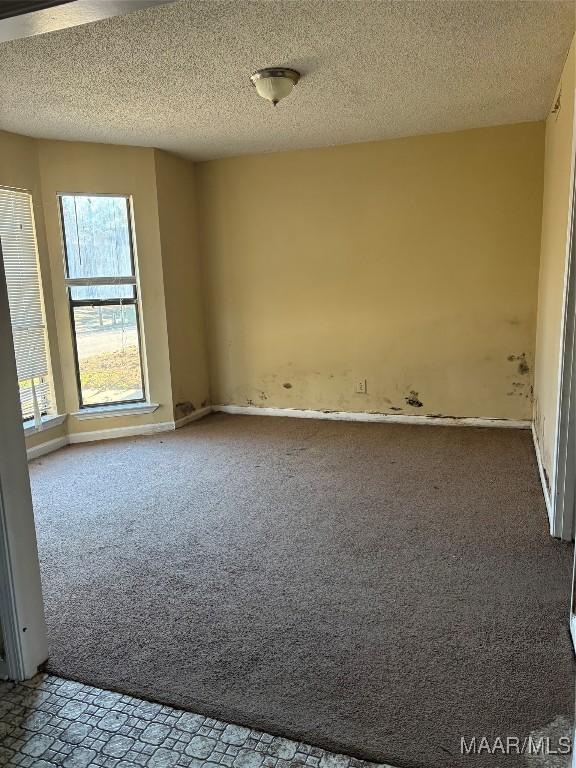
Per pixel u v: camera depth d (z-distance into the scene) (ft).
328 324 17.31
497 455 13.70
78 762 5.32
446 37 8.93
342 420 17.58
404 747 5.37
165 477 13.07
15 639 6.36
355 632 7.14
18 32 5.59
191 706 5.98
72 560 9.25
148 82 10.54
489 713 5.74
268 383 18.35
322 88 11.25
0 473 6.09
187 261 17.61
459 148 15.19
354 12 7.98
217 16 7.95
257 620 7.47
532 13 8.18
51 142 14.69
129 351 16.52
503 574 8.41
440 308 16.11
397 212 16.07
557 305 10.49
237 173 17.46
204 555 9.30
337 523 10.33
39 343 14.90
